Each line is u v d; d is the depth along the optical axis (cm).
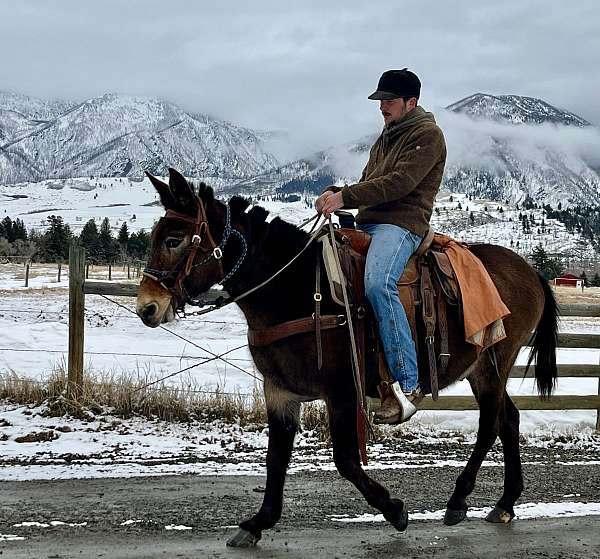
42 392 834
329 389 473
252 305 475
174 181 453
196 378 1007
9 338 1276
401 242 502
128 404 813
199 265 459
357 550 473
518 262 603
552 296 625
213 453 713
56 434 739
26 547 458
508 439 573
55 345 1257
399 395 486
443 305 522
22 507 540
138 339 1384
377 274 484
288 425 488
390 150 530
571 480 670
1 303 2078
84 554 449
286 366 468
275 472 483
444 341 520
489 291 537
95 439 735
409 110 534
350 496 596
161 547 466
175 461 681
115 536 484
